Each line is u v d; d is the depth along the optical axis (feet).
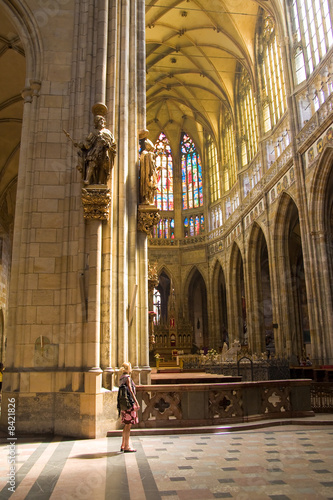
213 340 145.59
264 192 103.81
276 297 94.32
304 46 88.07
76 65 40.42
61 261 36.78
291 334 87.20
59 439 30.94
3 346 57.82
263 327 111.65
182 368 90.84
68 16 41.88
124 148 41.52
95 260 35.32
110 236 37.09
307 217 81.30
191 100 147.33
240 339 128.77
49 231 37.35
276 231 97.76
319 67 80.33
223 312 149.38
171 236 162.61
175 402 34.68
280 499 17.30
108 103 40.60
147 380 40.42
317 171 77.66
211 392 35.29
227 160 144.77
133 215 42.52
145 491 18.47
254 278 114.42
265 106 109.91
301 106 87.25
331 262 76.64
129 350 39.42
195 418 34.40
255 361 64.49
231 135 140.56
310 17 86.28
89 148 36.96
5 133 69.67
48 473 21.39
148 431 32.58
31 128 39.29
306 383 39.58
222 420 34.68
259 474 20.99
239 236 125.59
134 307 39.68
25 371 34.47
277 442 28.86
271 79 106.63
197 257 156.56
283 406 38.81
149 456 25.08
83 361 33.91
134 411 26.91
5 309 48.93
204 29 116.06
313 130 79.87
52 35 41.27
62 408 33.30
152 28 116.06
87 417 31.71
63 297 35.83
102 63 40.34
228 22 110.93
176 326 142.00
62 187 38.27
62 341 35.09
